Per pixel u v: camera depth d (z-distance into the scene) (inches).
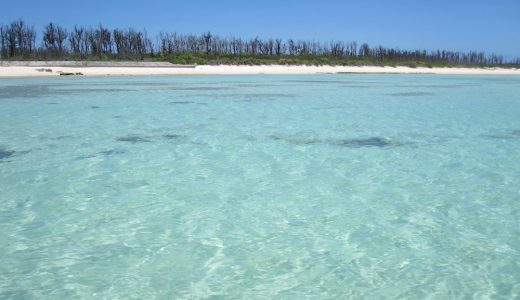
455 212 261.3
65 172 339.3
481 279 186.2
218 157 387.2
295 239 226.1
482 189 302.8
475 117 621.9
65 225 242.7
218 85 1268.5
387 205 273.3
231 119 590.9
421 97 932.6
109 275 190.5
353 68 2723.9
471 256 206.4
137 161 372.2
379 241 223.1
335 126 538.9
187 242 223.0
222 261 203.6
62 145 429.7
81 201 278.7
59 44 2770.7
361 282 184.9
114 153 399.5
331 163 369.7
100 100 823.1
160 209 266.4
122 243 221.5
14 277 188.5
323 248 215.9
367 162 373.7
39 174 333.7
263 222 247.8
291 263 201.5
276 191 299.3
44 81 1396.4
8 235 229.6
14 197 285.3
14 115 620.7
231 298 173.6
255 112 661.3
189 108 707.4
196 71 2155.5
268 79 1667.1
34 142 442.6
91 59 2578.7
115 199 282.7
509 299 171.8
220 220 250.8
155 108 705.6
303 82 1472.7
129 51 2910.9
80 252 211.6
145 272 193.2
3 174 333.1
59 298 173.0
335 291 178.2
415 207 269.4
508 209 265.6
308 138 466.6
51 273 191.9
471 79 1903.3
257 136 476.1
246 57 2920.8
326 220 250.4
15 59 2390.5
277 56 3073.3
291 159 381.7
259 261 203.5
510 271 192.4
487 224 243.3
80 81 1417.3
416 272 192.2
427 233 232.1
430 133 497.7
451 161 377.1
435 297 173.5
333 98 890.1
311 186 309.7
